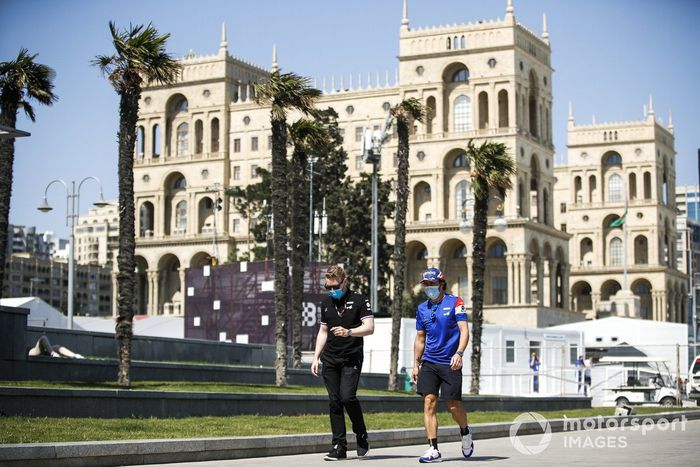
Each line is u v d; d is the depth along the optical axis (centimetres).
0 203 4972
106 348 5253
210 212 15875
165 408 3098
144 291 16400
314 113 5688
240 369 5091
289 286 7094
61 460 1992
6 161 5003
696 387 6750
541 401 5141
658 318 18512
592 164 19312
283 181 5344
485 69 14375
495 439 3055
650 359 7075
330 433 2644
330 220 12288
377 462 2186
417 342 2236
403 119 6078
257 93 5481
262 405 3397
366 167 15238
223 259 15500
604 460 2172
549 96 15288
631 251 19000
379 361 6569
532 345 7181
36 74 5119
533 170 14900
